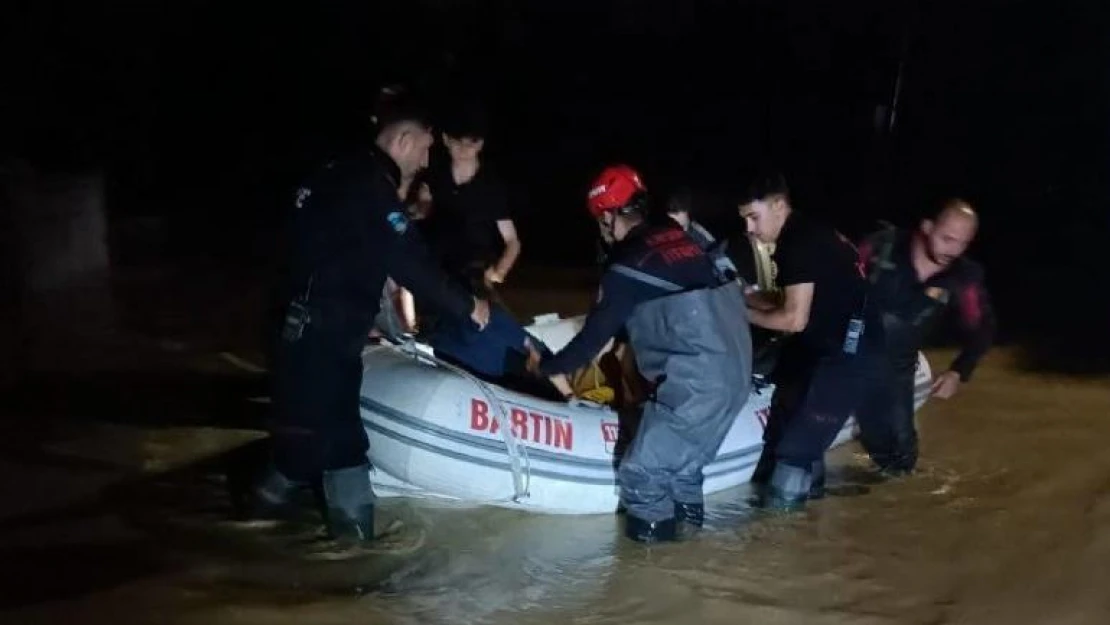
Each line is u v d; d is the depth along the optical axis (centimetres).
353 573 349
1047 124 1177
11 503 385
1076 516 412
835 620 332
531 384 425
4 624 308
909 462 451
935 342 664
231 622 316
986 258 942
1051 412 536
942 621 333
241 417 479
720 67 1306
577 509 393
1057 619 336
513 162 1232
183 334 611
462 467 373
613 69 1320
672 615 332
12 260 683
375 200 335
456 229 470
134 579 338
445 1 1302
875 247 425
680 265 359
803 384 411
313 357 342
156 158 1165
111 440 447
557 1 1314
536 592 343
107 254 792
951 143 1195
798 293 390
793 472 408
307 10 1262
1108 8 1140
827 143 1246
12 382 512
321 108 1264
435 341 417
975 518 409
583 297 761
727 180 1205
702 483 394
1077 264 924
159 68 1189
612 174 367
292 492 388
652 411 370
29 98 1085
